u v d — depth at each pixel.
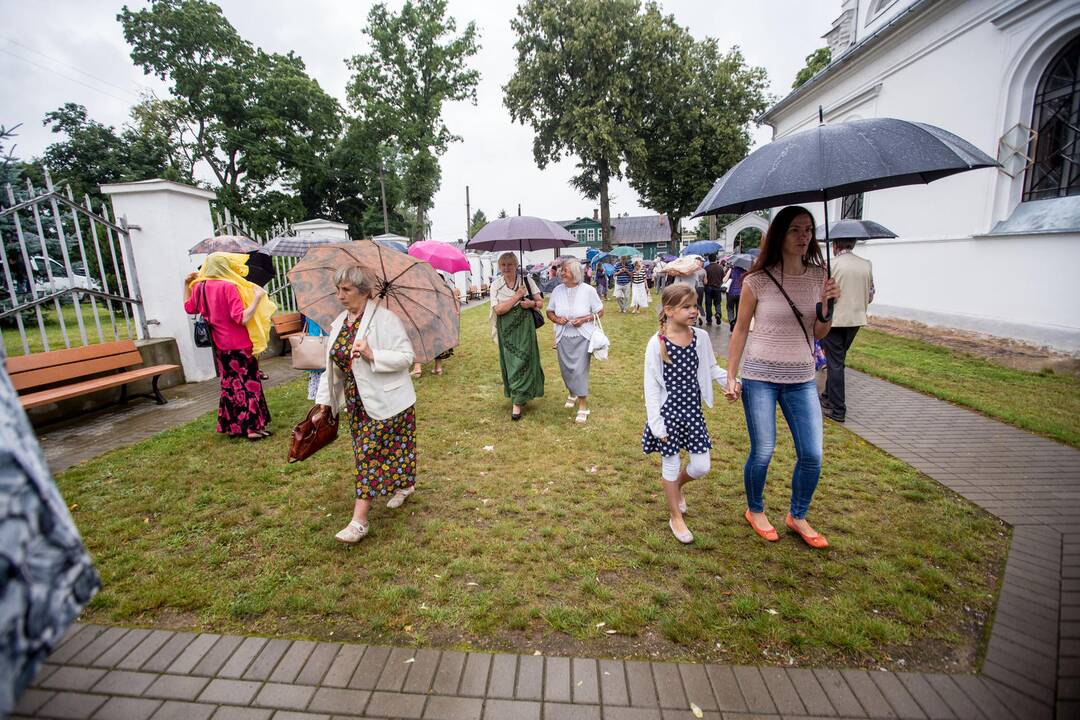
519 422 5.50
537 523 3.38
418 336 3.58
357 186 36.03
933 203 9.72
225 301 4.56
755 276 2.91
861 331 10.62
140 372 6.12
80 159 28.88
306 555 2.99
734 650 2.27
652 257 59.88
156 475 4.12
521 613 2.49
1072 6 7.27
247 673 2.14
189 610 2.54
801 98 14.27
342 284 2.97
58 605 0.98
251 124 29.62
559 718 1.93
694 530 3.28
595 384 7.11
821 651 2.26
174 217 7.16
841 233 5.24
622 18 28.66
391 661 2.20
